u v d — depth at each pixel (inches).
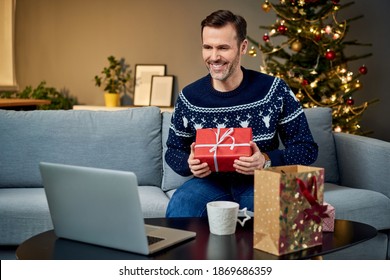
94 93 217.8
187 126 82.6
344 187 105.0
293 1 147.3
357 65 183.6
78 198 55.8
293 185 53.3
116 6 212.4
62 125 104.9
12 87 211.0
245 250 54.9
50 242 58.6
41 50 223.5
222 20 73.9
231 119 79.2
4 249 89.0
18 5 224.7
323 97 151.1
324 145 112.0
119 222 53.9
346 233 61.1
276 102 79.0
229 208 59.9
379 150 101.0
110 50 214.4
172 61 207.6
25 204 88.5
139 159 105.1
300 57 151.8
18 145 103.0
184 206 75.5
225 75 75.3
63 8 219.1
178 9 205.6
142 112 108.0
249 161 70.1
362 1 182.2
